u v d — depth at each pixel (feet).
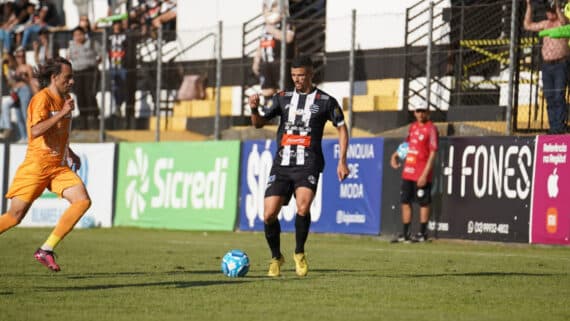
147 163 164.14
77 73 180.75
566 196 115.14
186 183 158.51
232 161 152.25
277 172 73.72
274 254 76.43
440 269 84.69
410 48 151.12
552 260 95.55
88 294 63.52
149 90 179.73
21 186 68.74
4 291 65.10
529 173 119.03
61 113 67.00
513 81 126.72
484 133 135.03
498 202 122.21
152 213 162.81
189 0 190.60
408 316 53.88
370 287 68.64
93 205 170.91
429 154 127.95
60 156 69.67
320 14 169.17
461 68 140.46
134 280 73.20
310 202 72.74
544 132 126.52
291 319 52.21
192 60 180.14
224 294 63.77
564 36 119.55
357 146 138.00
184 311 55.31
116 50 181.06
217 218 153.58
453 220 127.24
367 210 136.15
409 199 128.26
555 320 53.16
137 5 198.70
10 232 151.64
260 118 74.28
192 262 91.40
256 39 162.91
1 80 183.21
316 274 79.15
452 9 144.77
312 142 72.90
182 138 176.04
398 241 127.85
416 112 128.16
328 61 163.94
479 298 62.80
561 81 123.03
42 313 54.03
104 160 170.09
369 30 158.92
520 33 133.69
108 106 183.11
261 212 147.84
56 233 69.10
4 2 210.59
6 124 187.01
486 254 104.32
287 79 154.81
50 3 214.48
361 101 155.02
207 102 175.11
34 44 187.73
